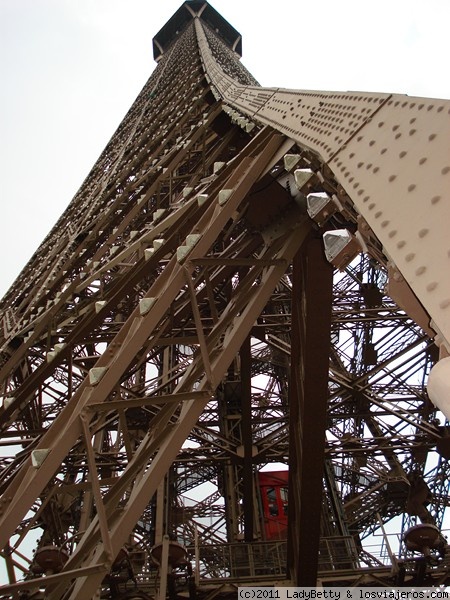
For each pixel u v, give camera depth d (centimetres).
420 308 418
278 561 1677
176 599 1472
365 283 2627
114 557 660
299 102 1028
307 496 1127
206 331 1806
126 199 2333
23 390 1284
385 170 507
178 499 2445
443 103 481
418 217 419
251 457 2045
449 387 303
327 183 705
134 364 1289
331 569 1602
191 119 2811
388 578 1479
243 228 1564
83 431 706
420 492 2284
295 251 930
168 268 880
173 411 855
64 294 1562
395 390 2434
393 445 2109
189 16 11238
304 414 1053
